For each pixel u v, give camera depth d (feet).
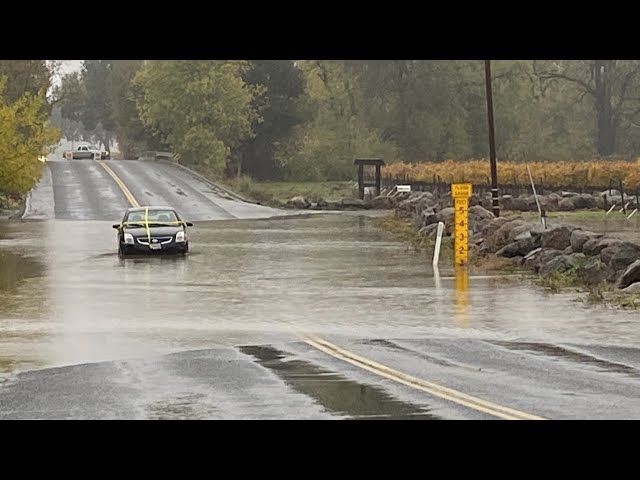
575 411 51.13
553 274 120.98
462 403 53.16
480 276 126.52
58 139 266.16
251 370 64.23
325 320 89.25
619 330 81.92
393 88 518.37
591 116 587.68
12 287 117.91
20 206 283.38
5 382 60.64
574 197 280.51
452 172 364.58
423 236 190.49
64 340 78.28
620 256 116.88
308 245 180.34
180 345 75.46
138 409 52.54
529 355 69.77
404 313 93.40
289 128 499.10
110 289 115.55
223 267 141.38
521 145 526.98
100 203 292.61
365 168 506.07
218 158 443.32
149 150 573.33
